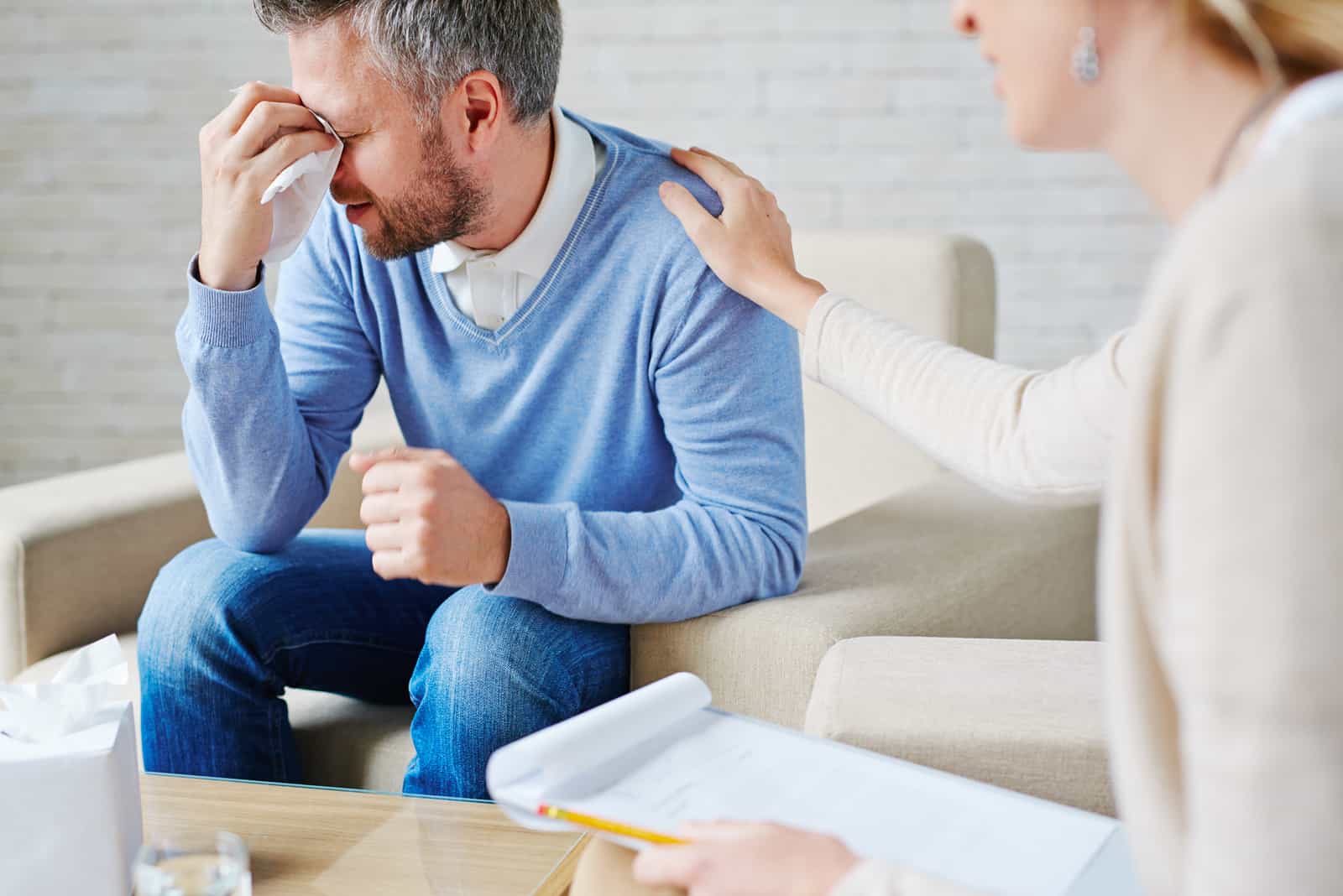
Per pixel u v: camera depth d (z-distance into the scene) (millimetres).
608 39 3141
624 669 1361
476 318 1452
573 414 1457
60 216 3361
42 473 3479
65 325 3408
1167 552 563
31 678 1528
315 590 1473
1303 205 525
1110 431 970
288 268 1574
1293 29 608
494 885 1000
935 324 1907
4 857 964
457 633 1297
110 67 3283
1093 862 817
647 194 1410
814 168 3121
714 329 1359
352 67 1298
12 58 3309
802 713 1277
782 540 1368
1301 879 525
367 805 1133
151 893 816
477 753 1279
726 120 3133
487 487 1525
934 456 1136
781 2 3072
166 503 1769
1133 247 3035
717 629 1312
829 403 2004
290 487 1463
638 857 777
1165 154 664
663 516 1339
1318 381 514
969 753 980
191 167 3305
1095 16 650
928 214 3102
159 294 3373
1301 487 514
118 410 3430
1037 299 3098
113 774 976
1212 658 538
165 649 1408
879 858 798
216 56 3248
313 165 1333
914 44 3041
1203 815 555
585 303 1410
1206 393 539
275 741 1433
